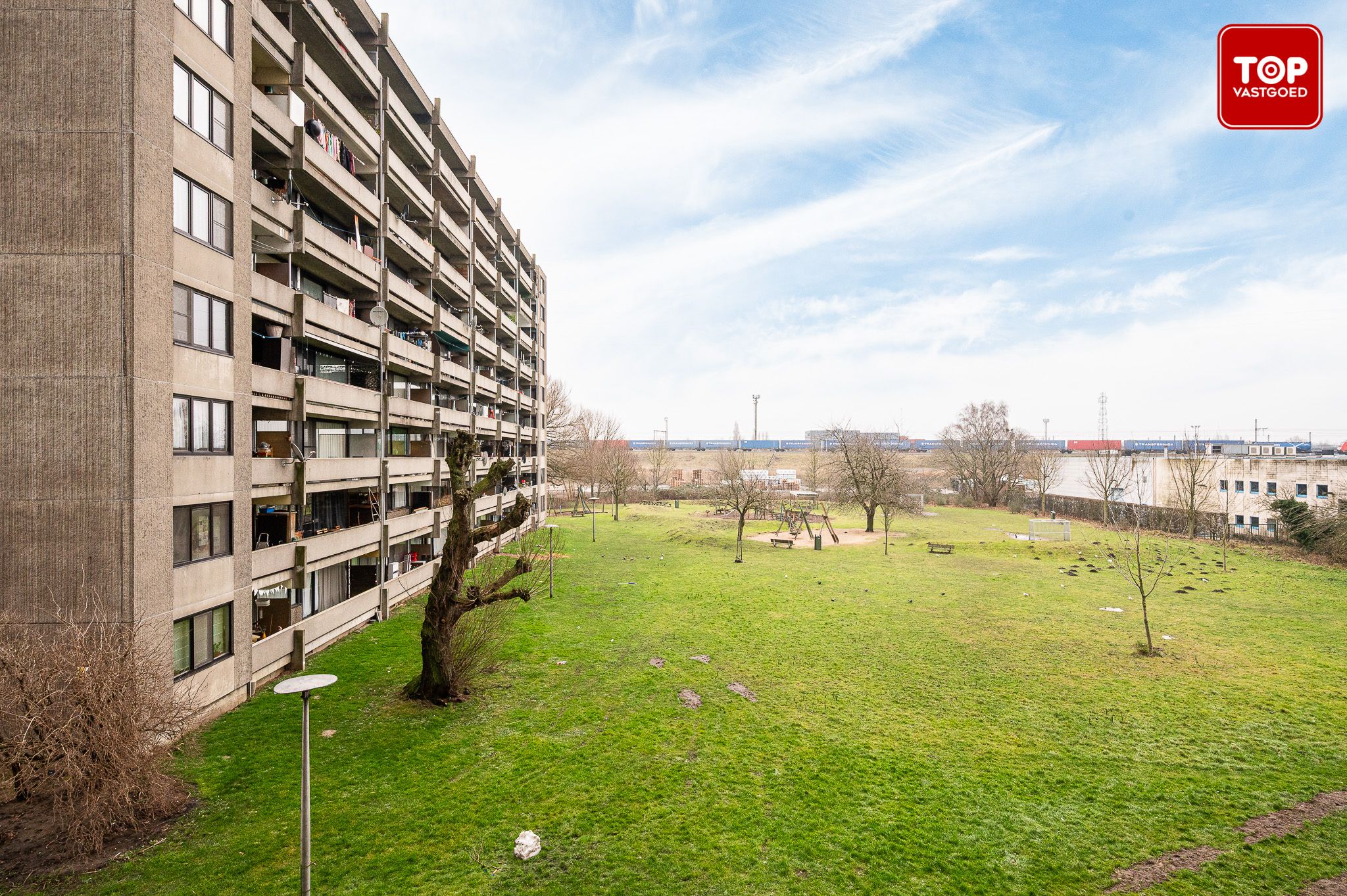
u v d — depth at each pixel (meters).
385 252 22.05
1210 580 28.42
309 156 16.92
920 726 13.12
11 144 10.95
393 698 14.28
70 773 8.48
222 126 13.52
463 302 32.16
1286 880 8.28
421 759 11.40
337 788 10.37
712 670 16.48
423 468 25.16
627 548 38.84
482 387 33.31
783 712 13.80
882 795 10.38
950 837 9.21
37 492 10.90
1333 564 32.03
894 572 31.28
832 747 12.11
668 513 62.50
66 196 10.94
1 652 8.59
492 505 36.09
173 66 12.00
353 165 20.50
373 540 21.17
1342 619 21.84
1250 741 12.41
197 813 9.54
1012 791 10.53
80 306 10.91
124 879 8.02
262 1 16.12
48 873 8.09
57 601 10.85
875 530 49.78
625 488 71.50
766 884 8.18
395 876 8.21
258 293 15.09
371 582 22.95
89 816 8.42
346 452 21.39
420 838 9.04
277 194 15.84
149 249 11.35
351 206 19.77
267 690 14.75
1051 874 8.44
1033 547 39.62
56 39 10.96
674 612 22.70
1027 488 71.50
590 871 8.39
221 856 8.52
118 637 10.02
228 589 13.59
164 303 11.73
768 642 19.05
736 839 9.11
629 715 13.50
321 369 19.66
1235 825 9.56
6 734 8.64
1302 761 11.59
